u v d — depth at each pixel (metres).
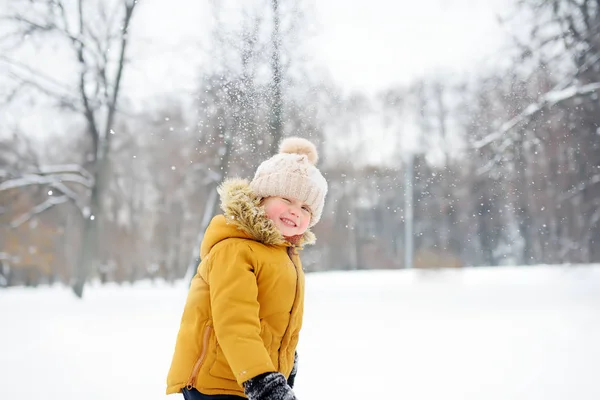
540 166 10.48
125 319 8.05
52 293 15.86
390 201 28.36
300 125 4.84
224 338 1.66
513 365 4.29
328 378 3.99
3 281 20.95
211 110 4.01
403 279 15.26
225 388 1.75
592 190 15.24
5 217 17.23
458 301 9.29
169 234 29.28
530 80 8.90
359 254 34.00
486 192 14.12
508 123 9.14
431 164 13.87
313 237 2.08
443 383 3.79
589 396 3.37
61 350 5.27
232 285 1.72
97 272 28.14
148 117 13.56
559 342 5.18
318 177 2.01
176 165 14.30
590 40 8.68
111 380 3.91
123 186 29.55
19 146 16.75
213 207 12.84
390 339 5.72
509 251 24.81
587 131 9.34
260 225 1.83
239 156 4.14
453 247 25.20
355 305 9.35
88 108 14.56
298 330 1.94
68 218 29.66
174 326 7.14
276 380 1.58
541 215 18.03
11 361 4.67
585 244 17.91
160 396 3.46
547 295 9.86
